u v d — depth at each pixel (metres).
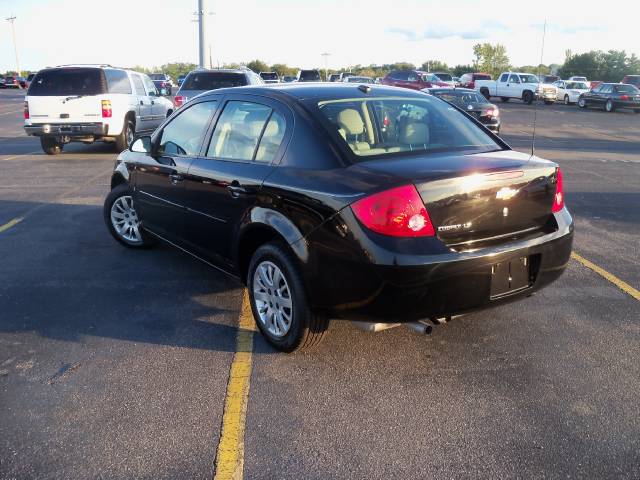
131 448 3.09
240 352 4.11
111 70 14.01
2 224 7.62
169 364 3.95
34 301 5.03
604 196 9.48
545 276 3.81
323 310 3.66
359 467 2.94
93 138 14.05
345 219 3.40
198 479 2.86
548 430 3.22
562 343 4.23
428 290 3.34
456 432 3.21
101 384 3.70
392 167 3.52
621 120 28.48
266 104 4.32
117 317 4.70
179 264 6.00
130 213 6.41
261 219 3.98
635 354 4.07
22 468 2.93
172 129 5.41
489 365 3.92
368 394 3.58
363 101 4.21
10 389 3.65
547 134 21.25
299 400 3.52
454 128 4.31
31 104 13.40
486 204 3.50
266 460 2.99
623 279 5.54
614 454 3.02
